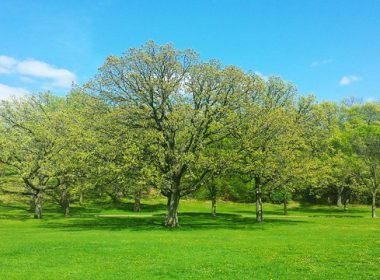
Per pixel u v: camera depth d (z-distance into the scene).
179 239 32.34
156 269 20.64
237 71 43.25
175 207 44.69
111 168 40.41
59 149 54.16
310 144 57.28
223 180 61.31
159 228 43.09
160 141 40.91
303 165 48.34
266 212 73.44
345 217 61.81
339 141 75.19
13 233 38.25
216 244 29.20
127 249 26.80
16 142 55.31
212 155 43.72
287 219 56.94
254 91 47.12
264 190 52.47
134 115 41.81
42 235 35.91
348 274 19.44
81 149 44.97
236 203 87.94
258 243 29.91
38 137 55.47
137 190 45.19
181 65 42.88
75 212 68.44
